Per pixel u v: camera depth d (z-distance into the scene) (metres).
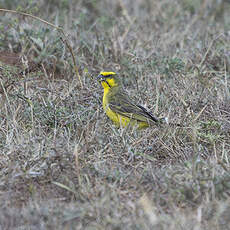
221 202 8.33
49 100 12.48
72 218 7.86
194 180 8.90
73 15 18.39
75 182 9.19
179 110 12.62
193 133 11.24
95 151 10.34
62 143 10.37
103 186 8.80
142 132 11.99
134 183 9.20
